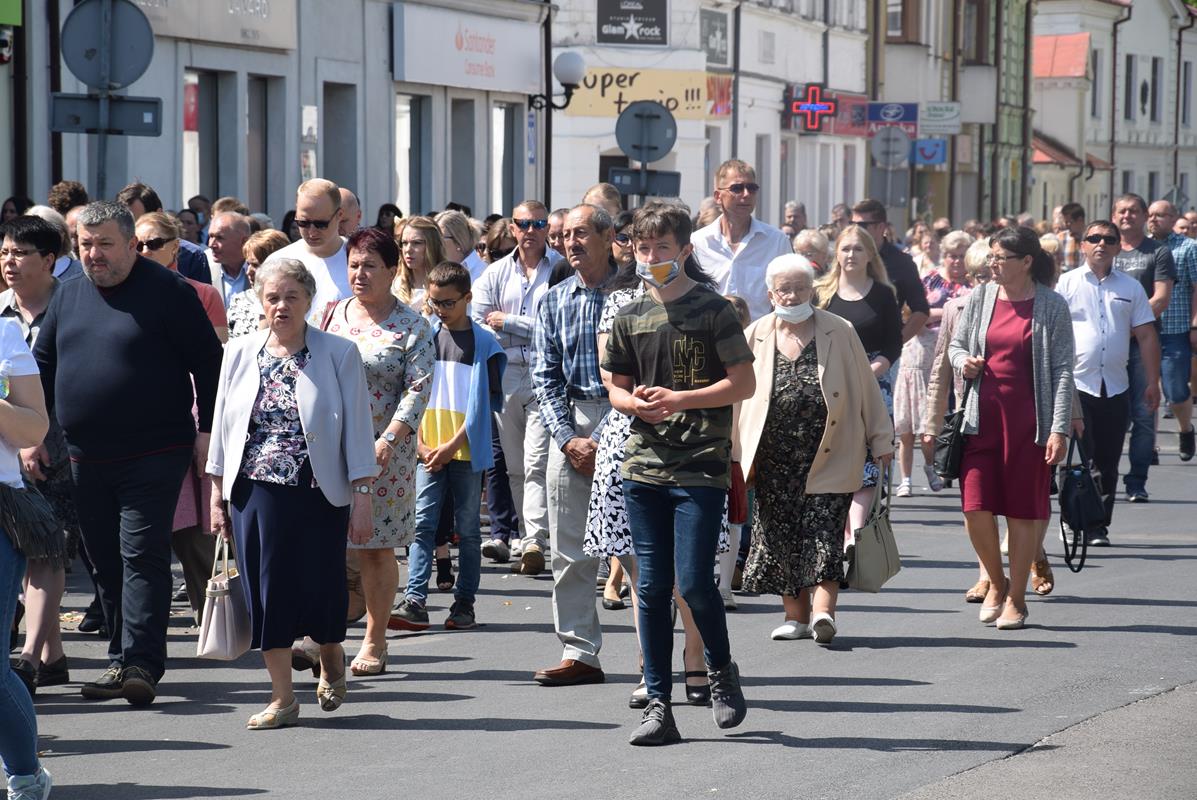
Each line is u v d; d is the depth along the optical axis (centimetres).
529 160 7156
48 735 2009
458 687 2238
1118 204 4097
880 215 3406
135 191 3291
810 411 2392
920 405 4056
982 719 2048
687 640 2128
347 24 5894
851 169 11625
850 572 2447
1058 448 2520
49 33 4594
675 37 8706
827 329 2406
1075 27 16512
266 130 5588
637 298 1925
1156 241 4069
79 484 2156
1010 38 14325
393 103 6231
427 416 2598
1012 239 2545
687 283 1906
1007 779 1808
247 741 1981
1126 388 3372
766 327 2419
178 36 5022
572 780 1809
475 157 6819
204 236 4225
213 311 2509
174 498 2155
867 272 2903
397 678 2291
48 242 2273
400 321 2305
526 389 3080
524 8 6994
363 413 2027
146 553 2138
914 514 3772
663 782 1798
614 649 2458
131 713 2112
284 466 1995
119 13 3250
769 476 2428
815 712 2084
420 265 2817
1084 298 3372
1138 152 17962
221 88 5359
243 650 2059
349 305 2331
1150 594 2836
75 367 2134
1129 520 3669
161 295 2145
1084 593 2844
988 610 2600
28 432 1670
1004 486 2558
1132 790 1772
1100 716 2062
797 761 1873
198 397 2175
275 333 2006
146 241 2530
